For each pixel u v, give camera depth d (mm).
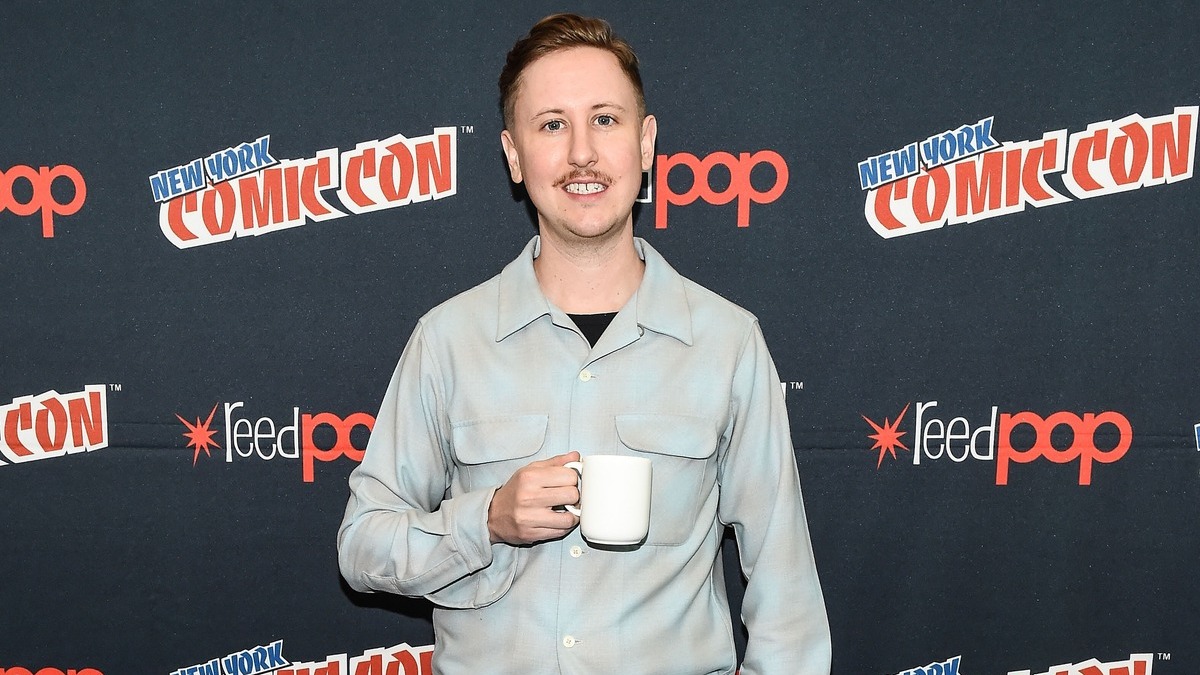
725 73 1576
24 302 1621
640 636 1159
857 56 1570
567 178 1172
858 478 1632
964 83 1569
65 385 1634
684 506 1194
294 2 1577
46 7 1579
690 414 1206
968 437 1617
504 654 1171
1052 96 1567
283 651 1682
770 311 1609
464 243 1614
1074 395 1607
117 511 1653
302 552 1665
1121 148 1570
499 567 1186
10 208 1609
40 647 1676
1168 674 1638
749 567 1248
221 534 1659
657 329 1229
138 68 1590
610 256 1244
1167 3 1550
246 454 1647
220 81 1591
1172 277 1585
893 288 1602
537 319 1241
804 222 1597
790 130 1583
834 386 1618
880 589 1645
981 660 1649
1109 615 1636
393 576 1188
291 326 1626
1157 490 1614
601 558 1166
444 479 1313
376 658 1688
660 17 1569
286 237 1614
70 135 1599
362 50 1584
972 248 1594
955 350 1607
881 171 1586
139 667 1683
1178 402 1602
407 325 1625
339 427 1641
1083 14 1557
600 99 1169
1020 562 1634
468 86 1589
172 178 1605
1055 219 1586
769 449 1239
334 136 1599
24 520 1655
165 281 1620
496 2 1576
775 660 1180
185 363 1633
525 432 1199
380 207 1609
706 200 1597
